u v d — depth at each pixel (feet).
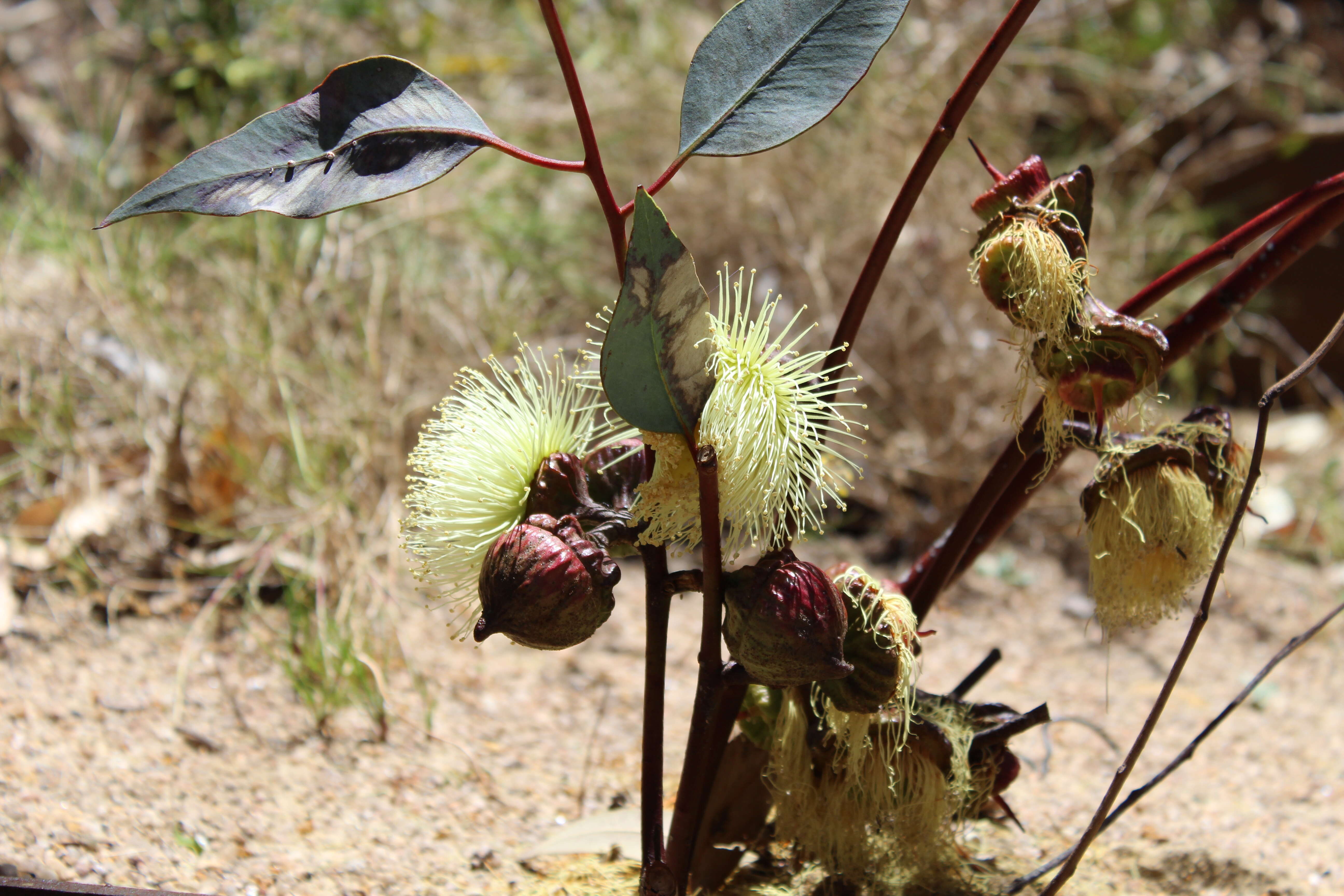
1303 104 5.86
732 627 2.00
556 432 2.11
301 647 2.78
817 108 2.05
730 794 2.31
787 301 4.27
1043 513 3.93
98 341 3.62
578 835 2.37
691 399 1.98
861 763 2.16
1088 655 3.27
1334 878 2.43
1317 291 5.30
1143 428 2.19
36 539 3.10
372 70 2.04
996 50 2.10
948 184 4.27
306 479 3.15
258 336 3.50
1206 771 2.69
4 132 5.35
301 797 2.48
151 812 2.40
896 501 3.80
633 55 4.98
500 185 4.42
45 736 2.52
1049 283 2.06
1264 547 4.02
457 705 2.74
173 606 2.95
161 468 3.20
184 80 4.59
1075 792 2.61
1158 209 5.45
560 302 4.38
